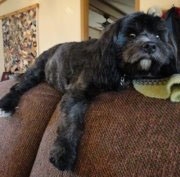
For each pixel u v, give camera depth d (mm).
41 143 1100
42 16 4223
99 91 1007
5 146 1229
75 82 1063
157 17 980
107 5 4773
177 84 885
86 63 1046
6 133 1261
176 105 867
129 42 950
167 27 1007
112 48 956
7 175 1164
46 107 1239
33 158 1168
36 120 1219
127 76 992
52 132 1060
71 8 3750
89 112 989
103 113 958
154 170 777
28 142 1190
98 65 975
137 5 2996
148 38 938
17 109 1296
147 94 935
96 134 933
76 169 919
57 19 3973
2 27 5191
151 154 800
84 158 920
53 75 1283
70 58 1151
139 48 917
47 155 1018
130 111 914
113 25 974
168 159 768
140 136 846
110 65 960
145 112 885
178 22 1796
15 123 1262
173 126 813
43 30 4234
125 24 963
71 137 945
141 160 810
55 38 4035
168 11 2213
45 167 1003
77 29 3691
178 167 745
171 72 976
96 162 892
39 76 1402
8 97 1326
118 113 930
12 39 4938
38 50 4340
